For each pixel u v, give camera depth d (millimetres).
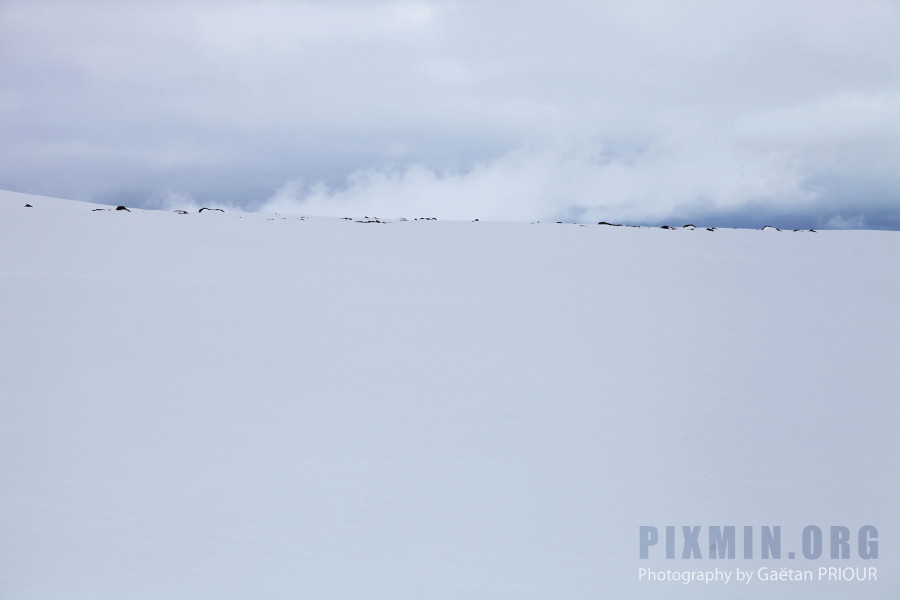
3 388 11273
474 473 8516
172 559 6543
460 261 26094
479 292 20547
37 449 8938
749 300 20703
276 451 9047
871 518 7664
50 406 10531
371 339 15016
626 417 10695
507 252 28609
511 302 19328
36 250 24000
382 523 7258
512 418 10484
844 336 16641
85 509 7430
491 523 7312
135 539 6871
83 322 15539
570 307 18938
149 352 13547
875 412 11219
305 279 21391
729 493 8180
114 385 11578
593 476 8516
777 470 8867
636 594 6176
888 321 18391
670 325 17281
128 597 5988
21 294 17906
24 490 7812
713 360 14234
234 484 8070
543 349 14664
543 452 9219
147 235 28125
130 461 8641
